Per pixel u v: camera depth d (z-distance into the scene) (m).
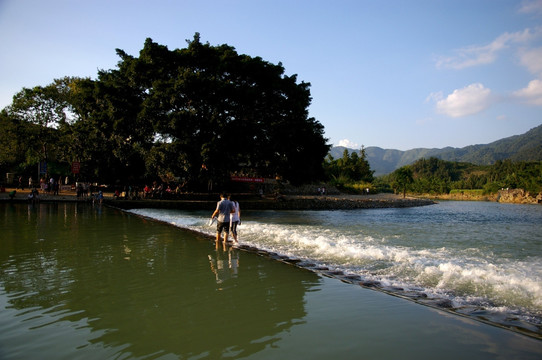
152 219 18.98
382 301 5.45
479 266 7.59
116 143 34.50
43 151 46.56
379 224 18.19
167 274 7.12
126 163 36.00
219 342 4.00
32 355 3.62
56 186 34.25
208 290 6.06
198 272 7.32
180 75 29.92
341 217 23.95
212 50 33.19
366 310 5.05
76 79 44.44
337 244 10.73
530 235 13.37
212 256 9.05
